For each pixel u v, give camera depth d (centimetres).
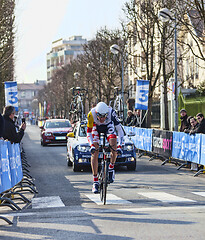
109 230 1423
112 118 2038
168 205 1877
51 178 3155
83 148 3491
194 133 3366
